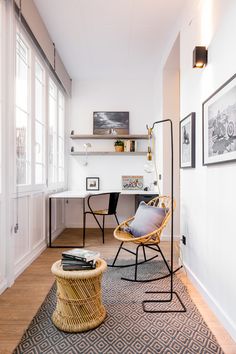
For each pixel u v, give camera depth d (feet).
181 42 9.27
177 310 6.36
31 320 5.88
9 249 7.52
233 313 5.37
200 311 6.37
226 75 5.75
